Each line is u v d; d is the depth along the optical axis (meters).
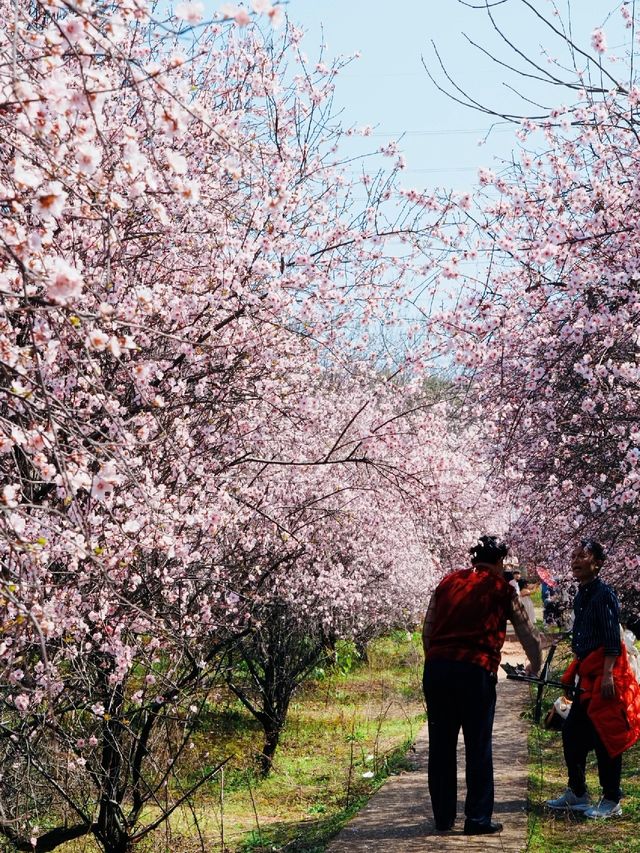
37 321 4.23
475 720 5.75
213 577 7.52
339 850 5.59
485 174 7.62
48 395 3.79
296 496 10.25
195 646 7.39
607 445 7.52
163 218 4.14
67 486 3.73
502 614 5.82
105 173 4.30
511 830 5.91
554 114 7.11
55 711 5.89
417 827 6.03
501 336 7.07
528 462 8.83
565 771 8.41
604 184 6.89
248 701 12.35
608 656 6.48
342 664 17.36
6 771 6.05
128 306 5.61
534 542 10.26
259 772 10.78
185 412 6.54
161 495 6.06
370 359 9.34
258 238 6.87
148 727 7.30
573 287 6.54
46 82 3.48
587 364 6.42
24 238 3.76
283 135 8.19
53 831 6.74
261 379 7.14
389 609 18.12
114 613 6.20
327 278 7.40
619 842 5.90
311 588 11.55
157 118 6.07
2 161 4.41
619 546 8.39
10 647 5.50
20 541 3.86
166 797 7.52
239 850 7.59
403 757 9.41
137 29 6.73
